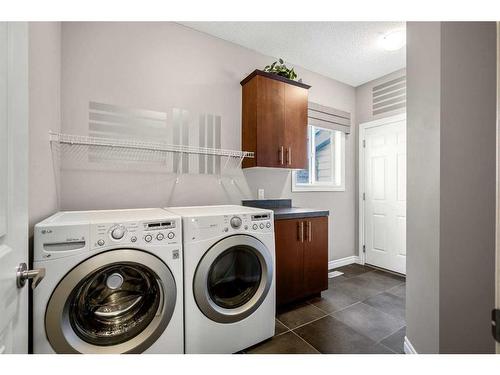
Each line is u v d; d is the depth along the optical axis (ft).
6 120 2.20
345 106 11.03
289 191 9.37
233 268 5.57
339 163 11.10
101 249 3.84
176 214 5.00
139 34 6.59
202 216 4.78
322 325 6.23
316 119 9.95
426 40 4.59
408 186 5.24
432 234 4.37
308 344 5.44
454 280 4.23
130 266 4.13
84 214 5.03
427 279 4.51
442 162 4.20
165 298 4.30
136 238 4.11
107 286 4.16
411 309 5.07
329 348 5.30
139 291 4.47
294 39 7.86
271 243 5.63
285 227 7.06
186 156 7.29
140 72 6.58
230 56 8.02
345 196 11.10
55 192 5.30
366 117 10.96
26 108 2.63
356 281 9.15
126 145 6.22
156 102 6.80
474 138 4.33
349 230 11.24
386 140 10.20
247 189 8.39
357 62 9.22
